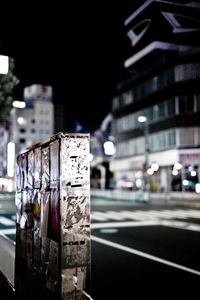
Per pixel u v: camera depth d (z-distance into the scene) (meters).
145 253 9.10
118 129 50.47
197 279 6.66
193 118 36.38
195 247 9.94
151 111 42.09
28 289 3.94
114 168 51.41
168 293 5.82
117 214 19.94
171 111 37.97
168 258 8.51
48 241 3.25
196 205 26.03
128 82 47.28
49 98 90.25
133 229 13.73
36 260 3.66
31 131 86.94
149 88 42.56
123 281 6.53
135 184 45.44
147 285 6.27
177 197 34.81
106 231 13.17
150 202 30.31
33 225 3.83
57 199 3.02
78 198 3.00
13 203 32.34
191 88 36.31
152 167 27.45
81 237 2.99
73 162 2.99
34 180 3.85
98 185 55.72
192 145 36.22
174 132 37.38
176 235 12.16
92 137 55.84
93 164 54.50
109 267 7.61
